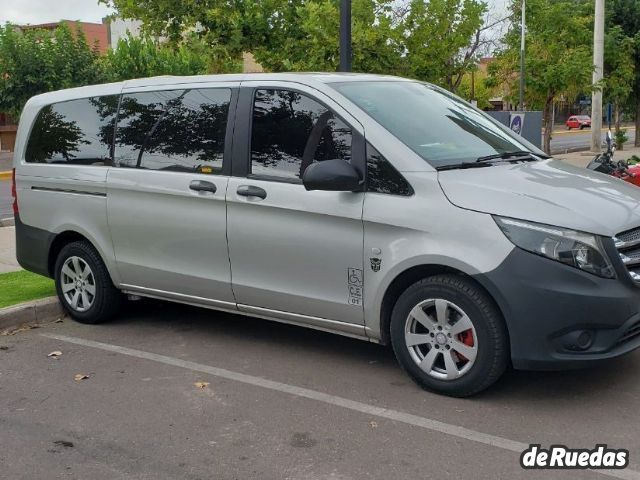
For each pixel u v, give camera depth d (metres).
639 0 29.62
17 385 5.07
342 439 4.10
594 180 4.92
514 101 22.22
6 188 21.03
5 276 8.16
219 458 3.93
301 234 4.96
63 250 6.50
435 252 4.39
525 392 4.65
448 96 5.84
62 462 3.95
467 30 11.30
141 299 6.99
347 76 5.39
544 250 4.15
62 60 27.20
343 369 5.19
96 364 5.46
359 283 4.77
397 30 10.56
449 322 4.51
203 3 11.59
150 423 4.39
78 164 6.30
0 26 26.92
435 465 3.77
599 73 24.53
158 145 5.80
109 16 13.14
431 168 4.57
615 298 4.16
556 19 20.91
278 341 5.86
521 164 5.04
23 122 6.79
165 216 5.68
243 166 5.28
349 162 4.79
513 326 4.23
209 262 5.51
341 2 7.93
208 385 4.96
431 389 4.65
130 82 6.16
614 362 5.12
